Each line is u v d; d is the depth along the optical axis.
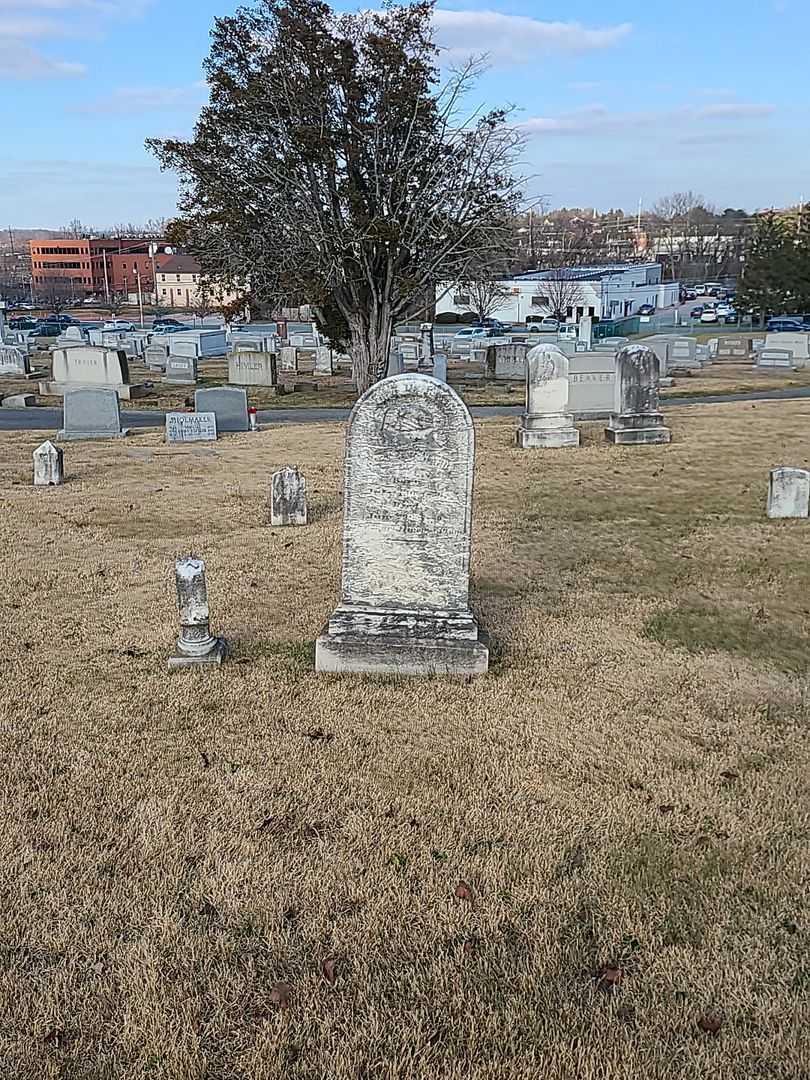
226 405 21.23
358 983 3.88
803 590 9.25
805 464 16.12
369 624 7.09
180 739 6.01
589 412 23.03
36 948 4.08
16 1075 3.41
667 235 170.00
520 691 6.75
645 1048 3.54
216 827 5.01
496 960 4.01
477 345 43.81
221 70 28.58
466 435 6.79
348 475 6.93
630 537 11.38
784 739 6.05
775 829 4.98
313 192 29.02
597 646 7.69
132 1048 3.55
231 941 4.12
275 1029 3.63
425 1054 3.51
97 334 46.84
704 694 6.76
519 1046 3.56
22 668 7.19
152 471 15.92
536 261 115.31
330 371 37.62
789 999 3.78
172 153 29.30
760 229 74.06
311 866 4.66
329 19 29.00
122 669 7.17
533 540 11.24
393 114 28.69
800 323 66.06
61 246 120.69
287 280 28.50
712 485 14.52
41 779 5.51
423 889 4.48
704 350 39.28
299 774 5.57
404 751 5.87
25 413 25.56
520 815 5.13
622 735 6.09
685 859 4.71
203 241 30.27
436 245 30.31
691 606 8.77
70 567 10.02
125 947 4.08
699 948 4.08
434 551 7.02
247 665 7.23
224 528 11.88
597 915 4.29
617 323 65.00
